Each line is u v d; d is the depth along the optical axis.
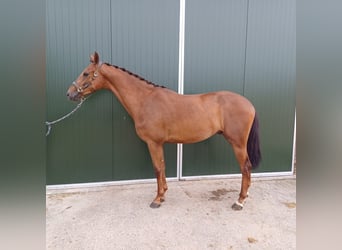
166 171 2.74
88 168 2.57
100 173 2.61
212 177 2.85
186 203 2.29
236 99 2.14
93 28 2.40
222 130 2.19
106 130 2.56
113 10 2.41
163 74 2.56
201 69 2.64
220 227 1.92
